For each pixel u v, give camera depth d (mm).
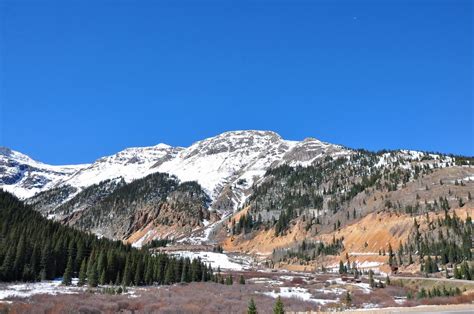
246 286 102125
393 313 49219
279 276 139625
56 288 86500
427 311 51688
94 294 75750
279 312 39719
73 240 120438
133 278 104688
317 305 70312
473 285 95375
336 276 143500
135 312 55562
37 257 105562
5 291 75125
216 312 58125
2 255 99250
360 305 72062
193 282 110625
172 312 56375
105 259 105562
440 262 144750
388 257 165500
